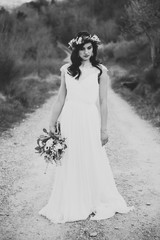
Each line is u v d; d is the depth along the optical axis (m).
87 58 3.24
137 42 23.48
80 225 3.25
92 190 3.44
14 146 6.27
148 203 3.72
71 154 3.32
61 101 3.44
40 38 26.53
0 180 4.49
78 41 3.16
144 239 3.00
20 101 10.84
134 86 15.36
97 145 3.40
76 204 3.39
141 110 10.32
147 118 9.03
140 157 5.55
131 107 11.30
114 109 11.13
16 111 9.55
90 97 3.30
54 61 25.12
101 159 3.45
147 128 7.86
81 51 3.21
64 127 3.34
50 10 64.12
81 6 65.69
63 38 58.44
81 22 58.09
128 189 4.15
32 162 5.31
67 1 70.50
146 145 6.33
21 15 32.59
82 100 3.30
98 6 60.88
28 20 32.00
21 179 4.54
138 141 6.67
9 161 5.34
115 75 21.19
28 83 15.55
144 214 3.47
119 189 4.15
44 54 24.91
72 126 3.31
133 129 7.86
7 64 11.47
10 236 3.07
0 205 3.72
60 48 48.50
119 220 3.34
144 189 4.14
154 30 15.06
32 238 3.04
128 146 6.28
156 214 3.47
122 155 5.67
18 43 16.39
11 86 11.55
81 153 3.32
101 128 3.43
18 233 3.12
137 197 3.90
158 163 5.20
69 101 3.36
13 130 7.61
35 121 8.81
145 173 4.74
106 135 3.43
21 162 5.31
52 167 5.05
